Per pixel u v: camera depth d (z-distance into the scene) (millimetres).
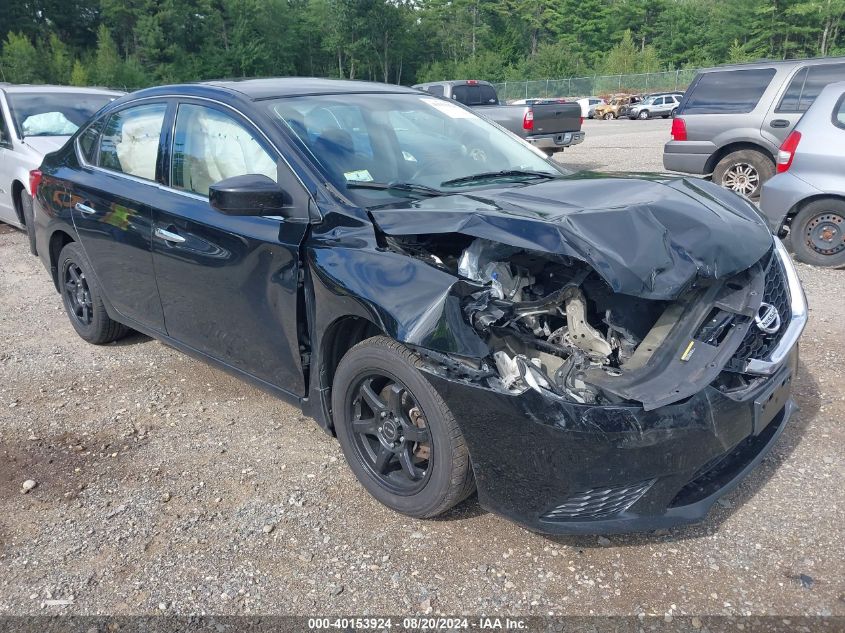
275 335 3357
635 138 21406
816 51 70750
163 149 4000
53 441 3797
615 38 84375
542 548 2850
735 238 2824
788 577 2650
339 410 3164
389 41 77312
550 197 3008
